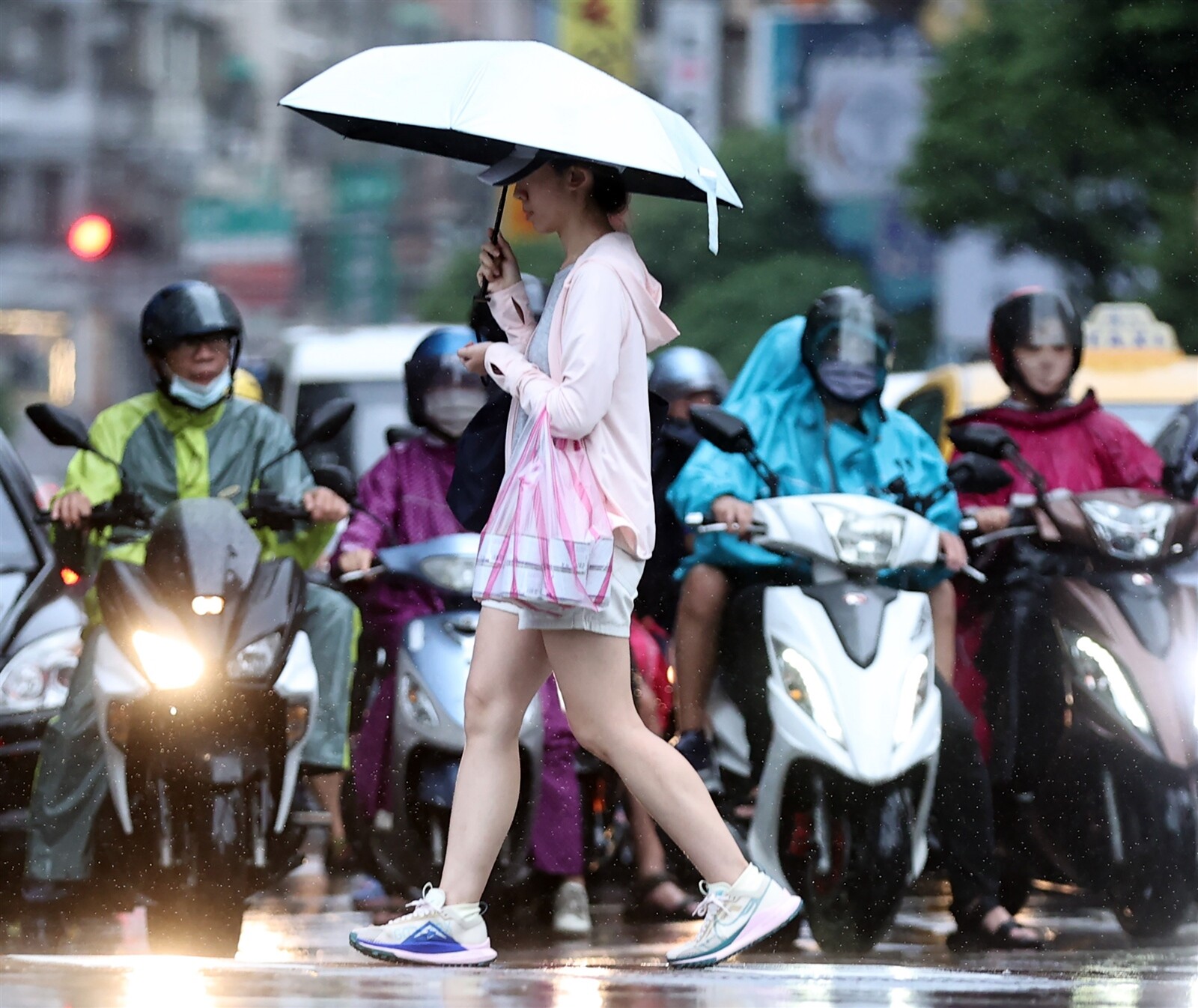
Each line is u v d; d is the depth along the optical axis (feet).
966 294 256.11
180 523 55.88
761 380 62.23
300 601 56.13
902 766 54.80
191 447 62.28
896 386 108.27
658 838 68.28
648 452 43.70
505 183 44.21
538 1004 38.40
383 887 66.23
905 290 322.14
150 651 54.24
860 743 54.75
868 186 326.85
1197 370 99.91
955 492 63.00
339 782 67.00
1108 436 68.18
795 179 336.49
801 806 55.98
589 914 67.31
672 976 43.42
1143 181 242.78
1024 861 62.85
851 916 55.47
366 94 44.27
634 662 64.69
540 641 44.16
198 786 53.57
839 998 40.34
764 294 323.57
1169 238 240.53
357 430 145.69
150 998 38.55
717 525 57.11
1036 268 250.98
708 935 44.45
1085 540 60.54
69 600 67.41
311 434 59.31
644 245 333.83
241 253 495.82
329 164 503.20
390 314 487.61
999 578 62.75
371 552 64.44
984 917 58.44
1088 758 59.77
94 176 634.02
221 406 62.85
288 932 63.77
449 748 61.67
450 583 63.46
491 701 44.29
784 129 346.74
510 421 44.21
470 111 43.52
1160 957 57.47
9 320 602.44
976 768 58.34
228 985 40.55
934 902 72.38
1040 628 61.16
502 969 44.16
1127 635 59.77
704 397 84.69
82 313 603.26
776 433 61.52
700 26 368.27
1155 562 60.70
